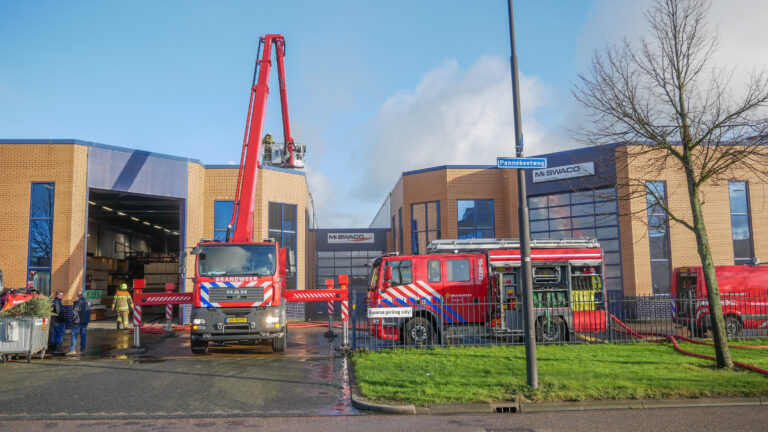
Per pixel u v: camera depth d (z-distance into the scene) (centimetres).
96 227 3331
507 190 2745
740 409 786
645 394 832
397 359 1180
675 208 2344
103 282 2923
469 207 2797
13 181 2122
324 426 718
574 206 2508
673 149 1147
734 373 990
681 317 1686
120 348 1542
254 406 824
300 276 2788
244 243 1405
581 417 754
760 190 2422
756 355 1192
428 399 817
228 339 1344
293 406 826
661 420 728
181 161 2458
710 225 2370
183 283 2347
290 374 1087
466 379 948
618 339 1521
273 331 1356
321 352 1419
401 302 1486
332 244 3688
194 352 1403
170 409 805
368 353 1283
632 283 2294
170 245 4572
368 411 799
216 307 1345
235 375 1077
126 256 3816
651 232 2336
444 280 1512
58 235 2098
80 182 2156
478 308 1510
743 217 2409
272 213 2673
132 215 3266
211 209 2584
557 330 1445
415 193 2925
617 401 810
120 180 2261
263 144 2370
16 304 1299
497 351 1275
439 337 1452
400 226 3262
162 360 1288
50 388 952
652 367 1052
